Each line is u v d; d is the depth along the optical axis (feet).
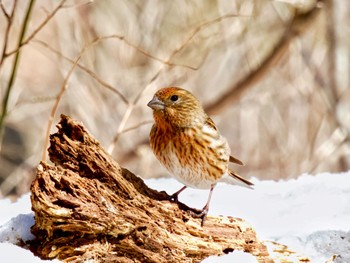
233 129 57.67
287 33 51.21
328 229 28.99
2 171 55.67
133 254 25.17
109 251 25.07
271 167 55.57
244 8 51.03
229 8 51.67
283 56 54.60
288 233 28.63
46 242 25.12
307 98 55.52
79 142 26.40
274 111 56.39
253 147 55.57
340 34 54.75
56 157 26.37
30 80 55.67
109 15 51.88
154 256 25.25
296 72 54.95
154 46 51.55
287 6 52.54
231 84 53.36
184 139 30.07
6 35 33.91
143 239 25.25
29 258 24.39
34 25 50.67
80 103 50.11
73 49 49.80
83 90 50.06
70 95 50.14
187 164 30.48
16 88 52.75
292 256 26.81
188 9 51.85
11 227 26.04
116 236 25.12
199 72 52.70
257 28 53.26
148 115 51.98
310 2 50.65
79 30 50.06
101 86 51.03
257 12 51.67
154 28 51.72
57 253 24.89
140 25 51.67
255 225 29.96
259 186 35.81
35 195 24.58
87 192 25.05
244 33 51.52
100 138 50.80
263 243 27.14
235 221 26.91
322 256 27.48
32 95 55.11
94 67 50.78
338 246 27.91
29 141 57.52
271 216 31.09
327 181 36.50
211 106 53.06
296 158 55.26
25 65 56.49
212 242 26.03
